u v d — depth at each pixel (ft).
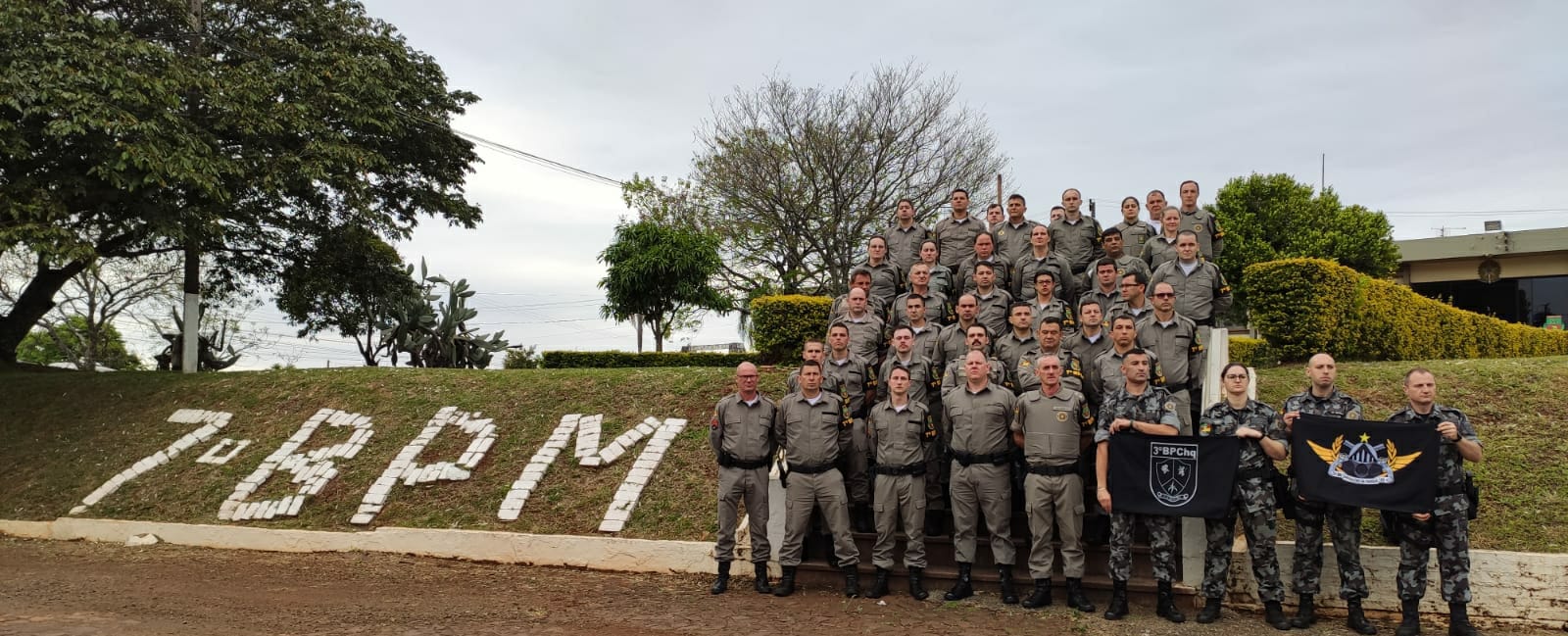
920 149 94.02
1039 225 34.55
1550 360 33.78
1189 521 25.75
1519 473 27.20
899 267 38.73
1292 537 26.50
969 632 22.81
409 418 43.45
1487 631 22.72
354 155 58.13
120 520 39.52
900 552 29.04
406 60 65.82
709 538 31.50
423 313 75.61
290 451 42.68
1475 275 103.65
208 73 53.16
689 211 102.12
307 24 61.82
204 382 52.03
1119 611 23.95
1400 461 22.08
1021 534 28.37
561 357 61.05
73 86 44.93
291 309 77.66
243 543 36.88
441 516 36.04
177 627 23.77
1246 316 90.68
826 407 27.73
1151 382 24.82
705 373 43.09
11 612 25.72
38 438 48.65
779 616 24.68
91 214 55.88
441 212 72.28
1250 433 23.26
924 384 29.60
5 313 96.68
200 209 54.24
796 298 47.44
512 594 28.12
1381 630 23.15
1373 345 43.01
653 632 23.13
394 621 24.40
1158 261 35.35
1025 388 28.30
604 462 37.17
